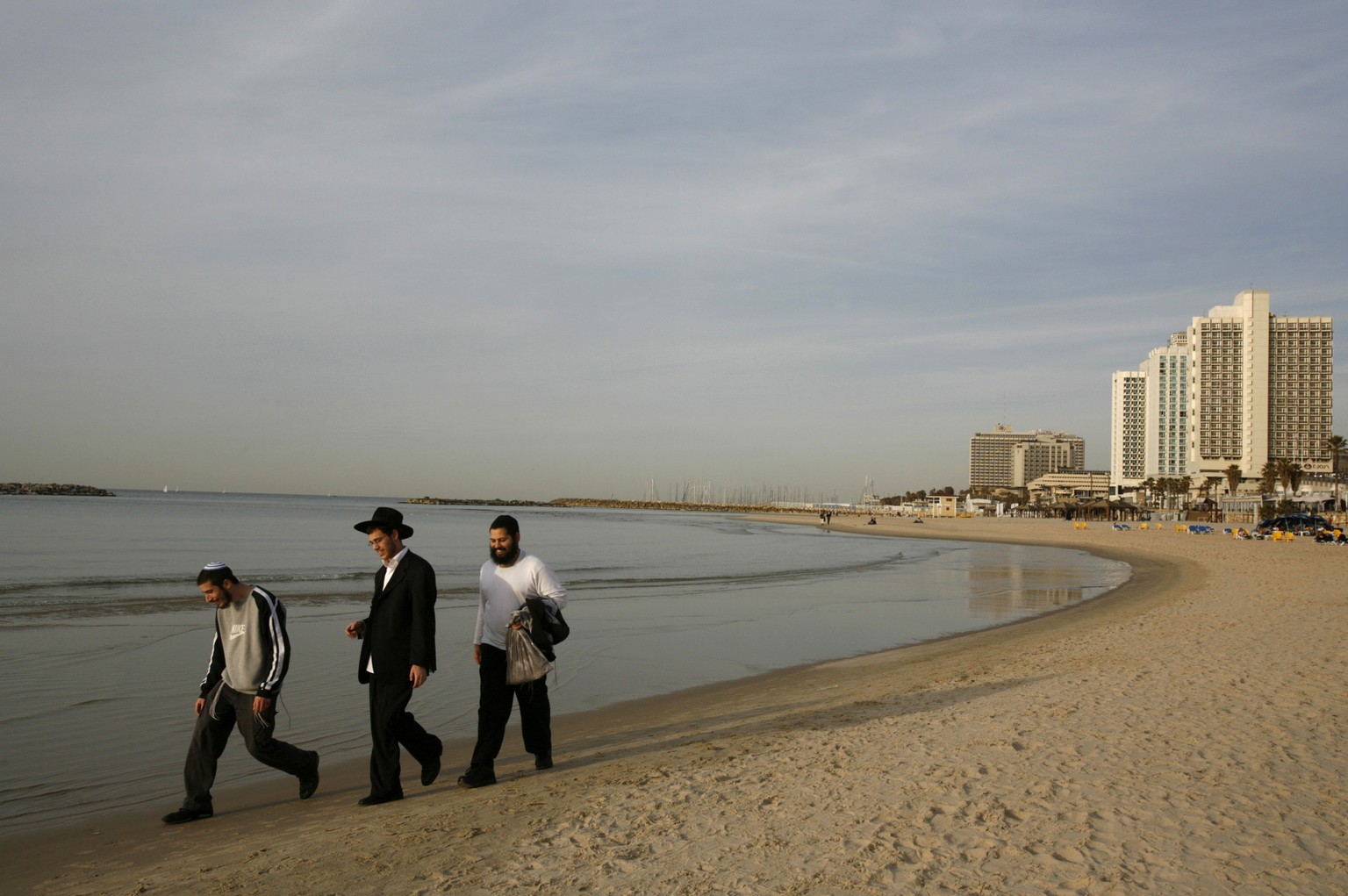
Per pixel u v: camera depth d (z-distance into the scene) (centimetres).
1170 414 18838
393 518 664
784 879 473
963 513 17150
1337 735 773
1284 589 2336
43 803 715
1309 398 15938
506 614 705
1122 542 6412
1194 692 970
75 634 1611
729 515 17688
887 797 618
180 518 8356
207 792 663
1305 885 457
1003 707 933
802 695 1162
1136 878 467
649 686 1261
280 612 655
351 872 507
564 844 541
